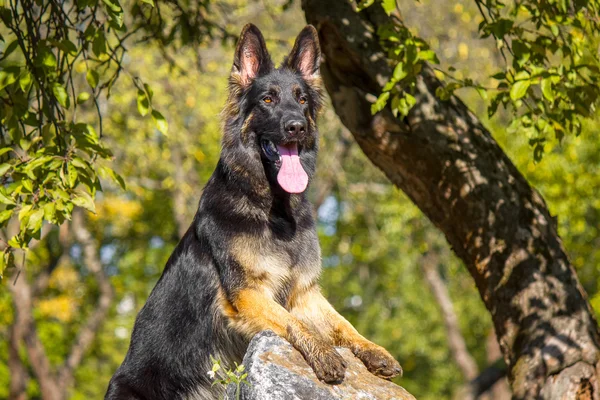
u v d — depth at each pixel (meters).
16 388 24.53
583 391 8.18
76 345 27.28
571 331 8.46
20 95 7.88
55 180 7.06
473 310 33.47
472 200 8.80
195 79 21.12
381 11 9.00
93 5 7.61
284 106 6.85
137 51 20.77
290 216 6.89
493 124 21.09
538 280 8.66
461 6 20.50
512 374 8.60
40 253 27.20
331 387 5.74
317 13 8.99
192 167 26.95
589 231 22.83
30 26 8.10
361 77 9.06
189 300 6.84
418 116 8.82
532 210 8.88
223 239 6.68
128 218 28.25
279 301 6.84
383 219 30.16
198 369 6.77
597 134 19.86
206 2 11.28
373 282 37.16
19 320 24.03
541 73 7.58
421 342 34.88
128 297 35.31
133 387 6.88
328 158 24.45
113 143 23.56
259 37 7.25
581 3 8.03
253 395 5.58
